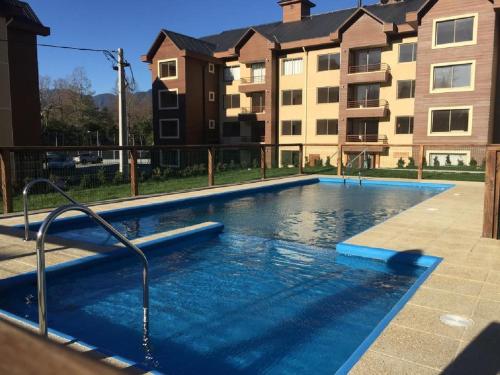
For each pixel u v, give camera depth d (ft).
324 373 11.39
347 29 93.20
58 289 17.31
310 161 102.06
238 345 12.91
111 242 24.47
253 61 106.93
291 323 14.38
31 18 65.31
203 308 15.58
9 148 28.91
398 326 11.61
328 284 18.03
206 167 71.00
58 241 21.84
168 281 18.48
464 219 27.99
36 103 64.80
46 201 36.09
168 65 109.60
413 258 19.25
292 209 37.45
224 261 21.42
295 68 103.91
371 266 20.44
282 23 115.03
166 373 11.32
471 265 17.49
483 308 12.88
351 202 41.57
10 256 18.86
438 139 82.94
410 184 53.26
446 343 10.65
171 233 24.21
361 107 94.43
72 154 63.36
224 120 116.26
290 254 22.68
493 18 75.97
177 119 108.47
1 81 55.47
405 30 87.35
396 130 92.22
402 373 9.30
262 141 110.63
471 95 79.15
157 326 14.07
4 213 29.14
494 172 21.95
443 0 80.02
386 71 90.27
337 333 13.67
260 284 18.12
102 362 1.70
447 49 80.59
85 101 192.54
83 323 14.29
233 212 35.94
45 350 1.68
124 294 16.93
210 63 112.78
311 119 102.12
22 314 14.93
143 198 37.96
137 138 182.39
